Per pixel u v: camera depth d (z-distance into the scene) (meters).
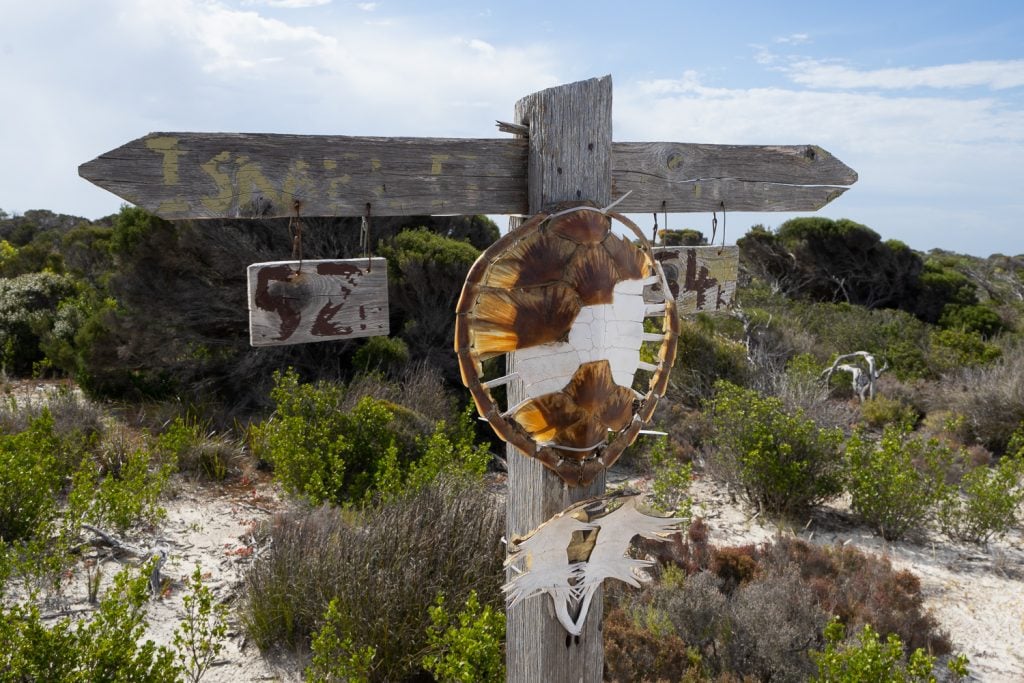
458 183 2.44
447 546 4.67
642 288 2.59
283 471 6.94
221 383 10.12
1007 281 27.58
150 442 7.95
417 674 4.28
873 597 5.32
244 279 10.02
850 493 7.46
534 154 2.49
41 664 3.40
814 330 16.17
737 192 3.05
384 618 4.25
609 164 2.60
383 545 4.73
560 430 2.42
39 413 8.18
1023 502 8.02
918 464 8.28
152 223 9.57
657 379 2.73
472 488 5.58
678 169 2.90
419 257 10.24
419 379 9.32
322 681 3.90
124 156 1.98
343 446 6.97
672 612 4.71
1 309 12.62
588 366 2.40
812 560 5.88
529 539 2.45
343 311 2.27
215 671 4.39
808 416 9.05
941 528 7.31
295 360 10.30
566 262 2.38
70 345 11.33
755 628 4.55
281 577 4.80
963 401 10.72
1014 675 4.86
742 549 5.96
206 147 2.08
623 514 2.59
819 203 3.27
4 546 4.88
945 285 23.67
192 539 6.18
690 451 9.12
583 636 2.63
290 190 2.19
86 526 5.93
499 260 2.34
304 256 10.30
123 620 3.76
